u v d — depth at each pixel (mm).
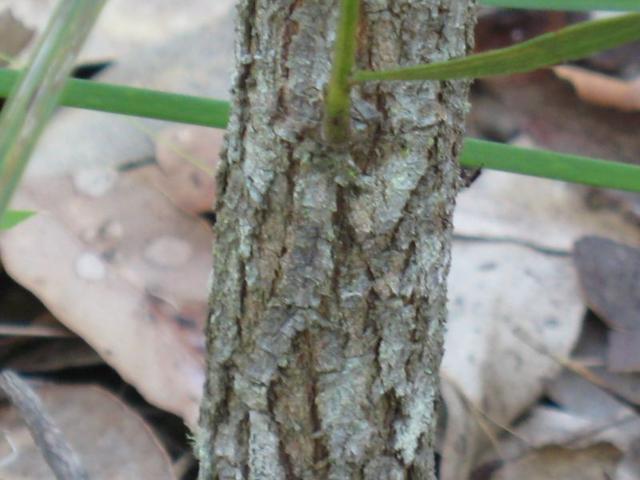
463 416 306
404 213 174
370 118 163
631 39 106
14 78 208
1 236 302
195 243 318
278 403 196
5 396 289
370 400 194
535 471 299
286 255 177
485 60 118
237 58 169
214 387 205
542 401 326
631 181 220
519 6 236
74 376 304
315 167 168
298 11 157
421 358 195
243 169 176
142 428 281
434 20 159
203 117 217
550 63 115
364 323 184
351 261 177
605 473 299
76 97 214
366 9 155
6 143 109
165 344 292
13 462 273
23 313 311
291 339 186
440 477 294
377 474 204
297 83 161
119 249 312
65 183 328
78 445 277
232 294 190
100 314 296
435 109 168
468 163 222
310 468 201
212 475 215
